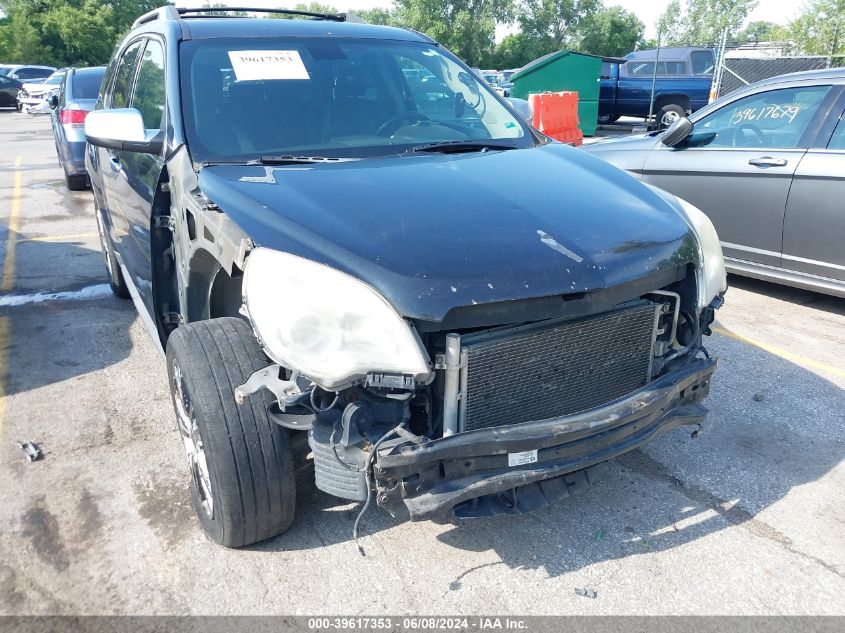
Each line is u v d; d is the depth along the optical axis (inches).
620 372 105.4
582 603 100.0
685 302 112.8
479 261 90.4
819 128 204.4
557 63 656.4
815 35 977.5
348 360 82.9
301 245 90.4
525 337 92.7
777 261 216.7
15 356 182.2
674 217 113.9
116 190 173.0
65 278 249.0
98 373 172.1
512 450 89.3
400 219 97.2
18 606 98.6
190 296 118.3
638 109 756.0
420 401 92.0
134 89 167.2
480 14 2416.3
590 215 106.1
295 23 153.4
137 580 103.6
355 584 103.1
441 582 103.9
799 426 147.9
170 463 133.1
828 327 203.3
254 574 104.7
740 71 552.4
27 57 2023.9
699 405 113.0
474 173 117.3
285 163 120.5
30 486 125.9
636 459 136.3
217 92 130.9
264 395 97.7
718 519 118.3
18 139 726.5
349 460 85.7
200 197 109.9
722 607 99.2
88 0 2092.8
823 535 114.2
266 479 98.4
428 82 150.7
